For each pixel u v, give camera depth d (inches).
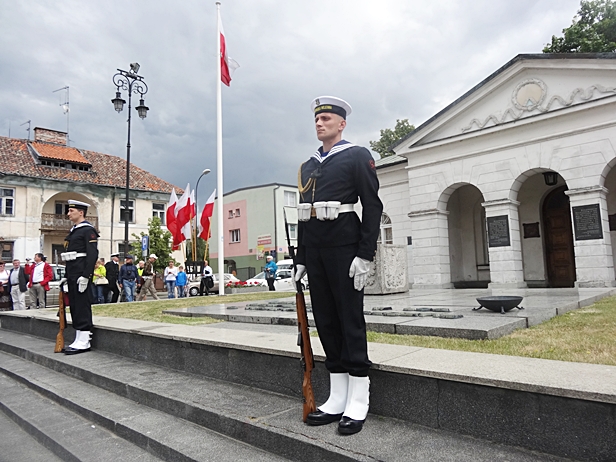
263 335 188.9
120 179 1369.3
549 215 676.7
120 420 153.7
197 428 142.3
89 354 250.8
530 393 98.8
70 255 255.3
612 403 87.9
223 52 683.4
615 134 505.4
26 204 1173.7
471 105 619.5
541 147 558.6
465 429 108.8
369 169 125.2
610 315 235.8
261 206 1697.8
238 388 163.6
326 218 123.5
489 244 596.4
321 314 128.1
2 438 163.2
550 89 555.5
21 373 237.1
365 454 101.9
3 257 1136.8
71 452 138.6
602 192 518.0
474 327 180.7
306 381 126.4
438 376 112.6
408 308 267.9
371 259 121.9
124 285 622.8
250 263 1722.4
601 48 790.5
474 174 617.9
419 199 671.1
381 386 125.2
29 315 350.6
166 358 204.8
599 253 508.1
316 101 135.9
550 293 405.7
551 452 95.5
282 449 117.0
